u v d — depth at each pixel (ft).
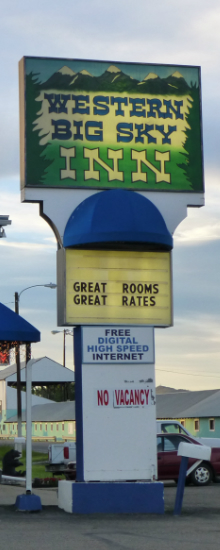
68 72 45.50
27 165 44.21
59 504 43.93
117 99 46.16
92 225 41.75
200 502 51.83
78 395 43.16
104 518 40.14
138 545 32.07
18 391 91.50
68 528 36.81
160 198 46.16
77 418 43.14
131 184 45.70
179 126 47.06
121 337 43.52
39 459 115.85
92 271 43.65
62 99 45.16
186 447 41.98
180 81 47.39
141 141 46.26
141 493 42.14
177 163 46.70
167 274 44.88
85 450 42.16
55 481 72.18
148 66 47.01
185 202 46.55
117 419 42.83
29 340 42.83
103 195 43.39
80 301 43.19
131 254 44.37
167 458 69.00
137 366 43.57
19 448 86.53
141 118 46.44
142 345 43.80
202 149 47.21
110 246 43.80
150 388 43.55
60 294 43.91
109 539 33.58
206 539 33.71
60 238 44.16
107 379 43.01
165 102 46.96
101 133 45.65
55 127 44.91
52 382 281.95
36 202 44.93
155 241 42.06
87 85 45.73
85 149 45.27
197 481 69.46
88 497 41.68
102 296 43.60
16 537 34.06
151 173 46.16
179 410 173.17
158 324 44.24
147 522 39.01
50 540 33.27
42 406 254.06
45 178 44.39
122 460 42.60
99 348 43.09
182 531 36.04
